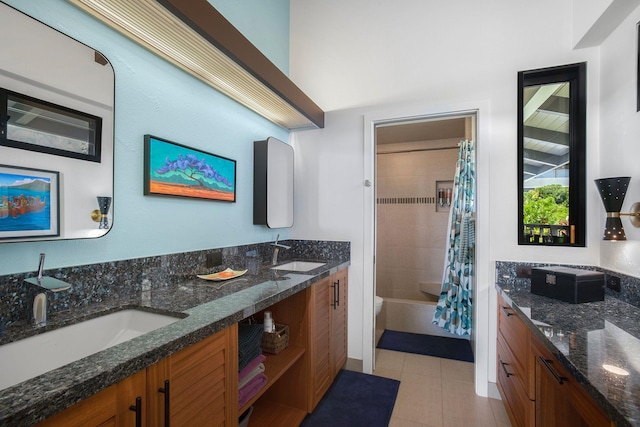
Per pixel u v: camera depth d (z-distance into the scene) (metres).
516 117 2.08
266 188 2.24
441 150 3.94
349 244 2.53
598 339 1.06
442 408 1.95
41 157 1.05
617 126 1.69
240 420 1.52
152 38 1.36
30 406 0.56
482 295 2.10
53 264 1.10
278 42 2.59
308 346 1.87
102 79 1.23
